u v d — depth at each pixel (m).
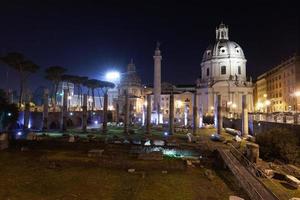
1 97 49.09
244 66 115.56
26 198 18.05
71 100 132.12
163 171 25.91
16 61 64.62
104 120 57.69
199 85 118.75
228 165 28.00
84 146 36.16
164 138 46.25
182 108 127.06
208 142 41.72
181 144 38.72
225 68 114.31
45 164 27.16
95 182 21.97
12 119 49.66
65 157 29.50
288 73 90.94
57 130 61.00
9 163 27.14
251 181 22.80
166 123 88.38
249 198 19.61
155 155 29.61
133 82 137.00
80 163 27.77
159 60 81.38
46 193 19.16
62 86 124.38
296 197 19.91
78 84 102.81
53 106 85.31
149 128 54.66
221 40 120.31
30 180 21.91
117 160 28.34
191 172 26.38
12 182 21.20
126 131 57.00
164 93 133.88
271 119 48.31
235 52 115.12
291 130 34.19
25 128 56.47
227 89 109.81
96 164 27.53
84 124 58.34
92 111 96.31
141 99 134.12
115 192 19.75
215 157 32.97
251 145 29.58
